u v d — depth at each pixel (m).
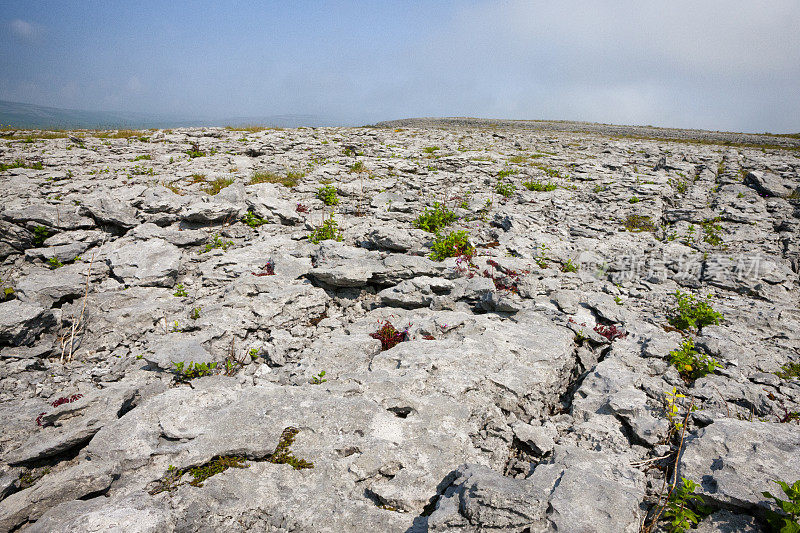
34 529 1.19
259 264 2.80
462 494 1.24
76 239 2.96
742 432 1.48
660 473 1.43
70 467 1.41
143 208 3.35
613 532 1.17
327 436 1.47
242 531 1.24
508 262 2.83
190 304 2.39
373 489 1.34
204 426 1.50
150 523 1.20
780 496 1.24
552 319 2.28
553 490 1.29
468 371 1.81
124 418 1.51
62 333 2.18
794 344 2.22
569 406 1.85
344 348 1.92
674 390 1.69
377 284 2.63
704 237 3.66
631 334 2.22
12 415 1.57
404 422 1.54
